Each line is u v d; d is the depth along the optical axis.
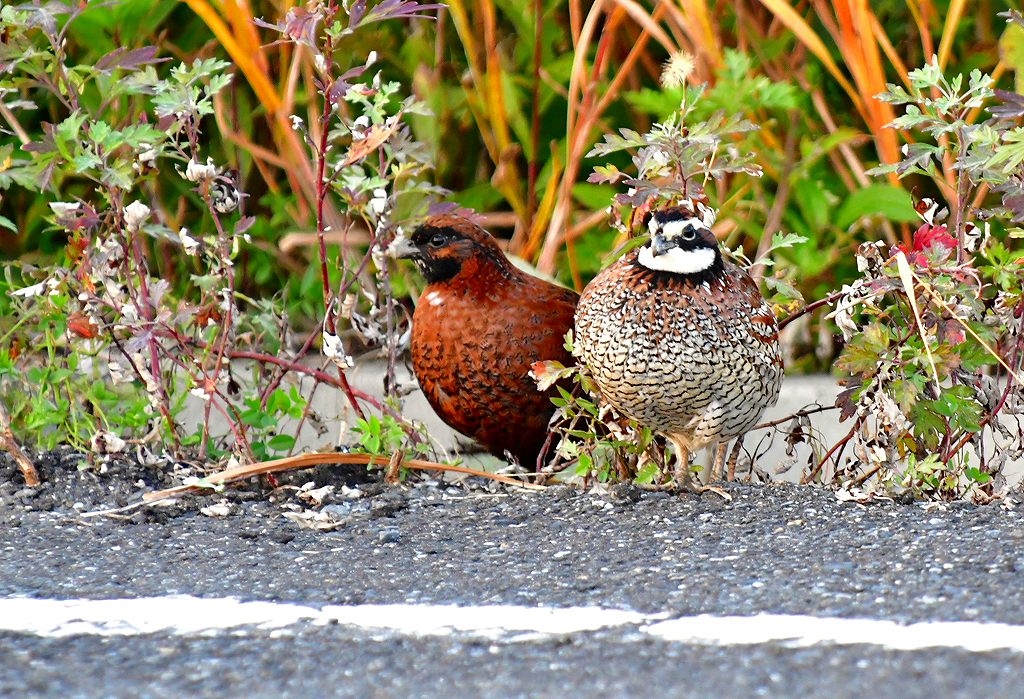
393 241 9.06
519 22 11.16
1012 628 5.54
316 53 8.37
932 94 10.32
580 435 8.32
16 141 11.48
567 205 10.41
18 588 6.40
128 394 9.02
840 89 11.45
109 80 8.52
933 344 8.12
